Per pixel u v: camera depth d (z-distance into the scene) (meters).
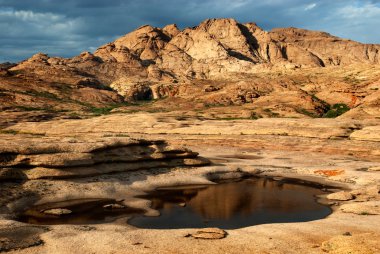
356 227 30.86
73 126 112.88
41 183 41.53
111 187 44.88
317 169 61.50
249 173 59.66
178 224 33.34
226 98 173.75
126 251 25.16
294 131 93.38
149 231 29.67
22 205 36.84
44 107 153.50
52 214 35.25
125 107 170.25
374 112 115.38
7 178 40.56
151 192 46.09
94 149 48.41
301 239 27.78
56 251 24.94
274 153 81.06
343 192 44.31
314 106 144.00
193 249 25.62
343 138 86.81
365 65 197.75
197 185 50.81
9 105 144.75
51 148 45.97
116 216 35.44
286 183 53.03
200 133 101.12
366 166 64.50
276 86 183.38
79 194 41.50
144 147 56.12
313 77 197.75
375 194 44.53
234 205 40.62
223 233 28.88
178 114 129.75
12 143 46.25
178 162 58.12
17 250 24.81
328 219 33.72
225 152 82.88
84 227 30.62
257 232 29.48
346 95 153.38
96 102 183.25
